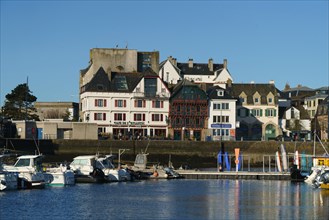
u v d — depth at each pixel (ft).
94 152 414.41
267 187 291.99
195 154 429.79
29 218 181.06
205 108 470.80
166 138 446.60
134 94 457.68
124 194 249.75
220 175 351.67
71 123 434.30
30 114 508.94
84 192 252.62
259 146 439.22
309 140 478.18
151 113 462.19
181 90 469.16
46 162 387.55
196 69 601.21
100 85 457.27
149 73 463.42
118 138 440.04
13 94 509.35
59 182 276.21
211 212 200.75
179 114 465.47
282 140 458.09
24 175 256.11
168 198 238.27
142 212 198.18
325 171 291.17
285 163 374.02
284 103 549.54
